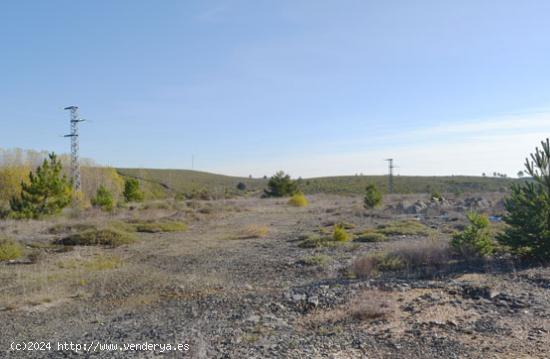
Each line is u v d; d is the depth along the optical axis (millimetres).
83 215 31469
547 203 11609
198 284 11273
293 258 14680
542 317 7332
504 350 6039
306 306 8625
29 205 28750
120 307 9531
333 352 6227
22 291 10961
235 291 10281
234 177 135375
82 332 7867
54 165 30875
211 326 7758
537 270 10508
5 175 41406
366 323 7461
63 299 10328
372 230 20594
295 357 6047
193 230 25266
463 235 12352
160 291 10727
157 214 33156
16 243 18016
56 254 16875
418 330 6957
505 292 8750
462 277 10148
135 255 16766
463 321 7297
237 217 33344
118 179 59406
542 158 12078
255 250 17047
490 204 34344
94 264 14648
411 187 94312
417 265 11891
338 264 13047
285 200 54531
